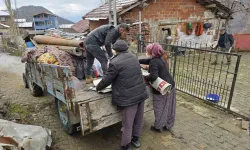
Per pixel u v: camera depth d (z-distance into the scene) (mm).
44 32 6871
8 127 3172
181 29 11672
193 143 3789
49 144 3521
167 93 3793
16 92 6477
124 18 9477
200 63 10367
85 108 2980
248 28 16406
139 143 3695
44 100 5809
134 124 3545
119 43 3107
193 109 5086
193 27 12094
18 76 8562
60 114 4055
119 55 3105
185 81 6555
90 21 11820
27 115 4895
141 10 9984
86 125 3045
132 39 9516
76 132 4137
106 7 10789
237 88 6809
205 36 12734
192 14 11758
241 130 4172
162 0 10508
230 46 10930
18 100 5809
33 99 5879
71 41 4590
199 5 11820
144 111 3875
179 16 11344
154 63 3598
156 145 3734
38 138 3252
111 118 3311
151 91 3891
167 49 6516
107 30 3855
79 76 4332
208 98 5363
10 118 4613
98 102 3111
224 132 4117
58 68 3311
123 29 3713
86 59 4195
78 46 4297
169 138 3939
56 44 5082
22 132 3225
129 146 3539
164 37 11125
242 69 9391
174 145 3730
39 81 4832
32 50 5102
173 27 11344
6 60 12391
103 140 3891
